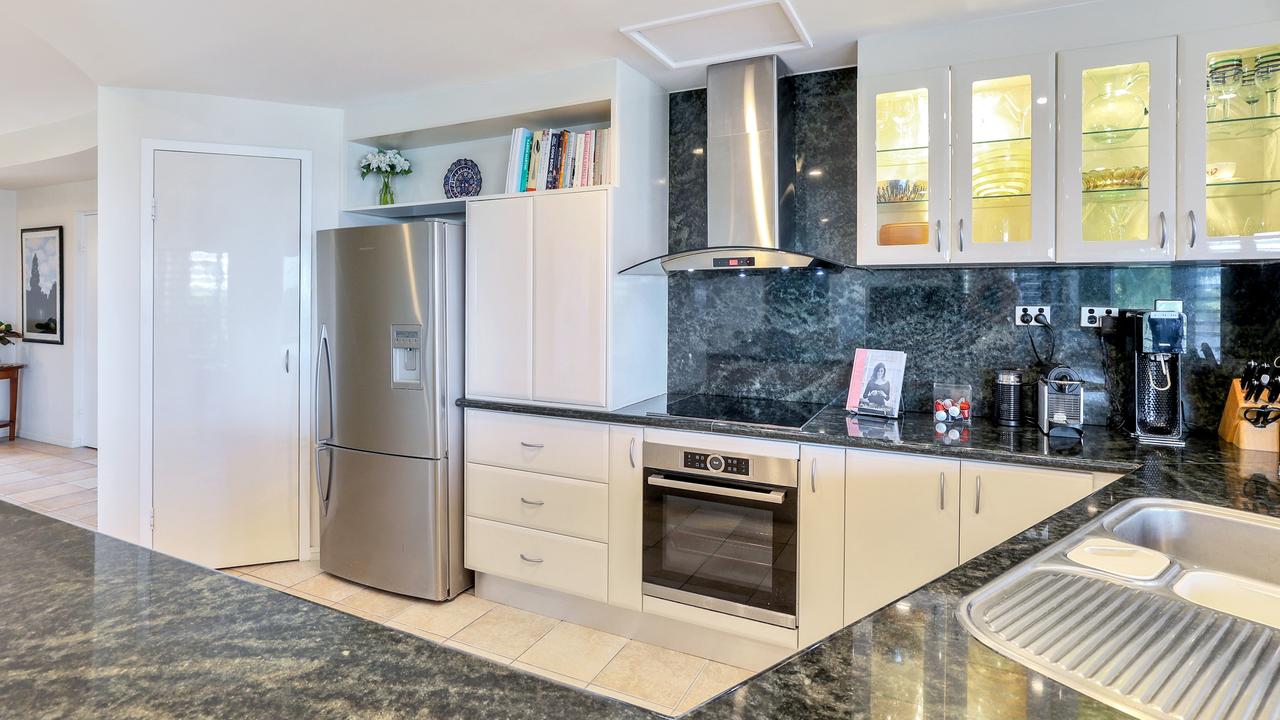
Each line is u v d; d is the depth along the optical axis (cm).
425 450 296
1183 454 199
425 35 253
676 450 254
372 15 236
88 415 590
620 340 280
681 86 312
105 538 116
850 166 282
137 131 319
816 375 294
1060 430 226
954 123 234
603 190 272
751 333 307
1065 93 218
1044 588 98
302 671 73
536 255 287
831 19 232
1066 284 249
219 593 94
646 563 261
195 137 325
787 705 67
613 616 275
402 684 70
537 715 65
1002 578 100
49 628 83
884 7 222
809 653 78
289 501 345
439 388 295
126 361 323
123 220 320
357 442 310
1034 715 66
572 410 278
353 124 345
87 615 87
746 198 274
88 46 267
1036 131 222
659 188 314
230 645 79
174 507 329
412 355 304
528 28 245
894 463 219
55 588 95
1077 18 217
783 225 277
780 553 236
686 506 252
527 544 288
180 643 79
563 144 294
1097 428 240
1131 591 99
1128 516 134
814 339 294
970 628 84
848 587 227
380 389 303
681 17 234
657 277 314
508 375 295
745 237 275
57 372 599
